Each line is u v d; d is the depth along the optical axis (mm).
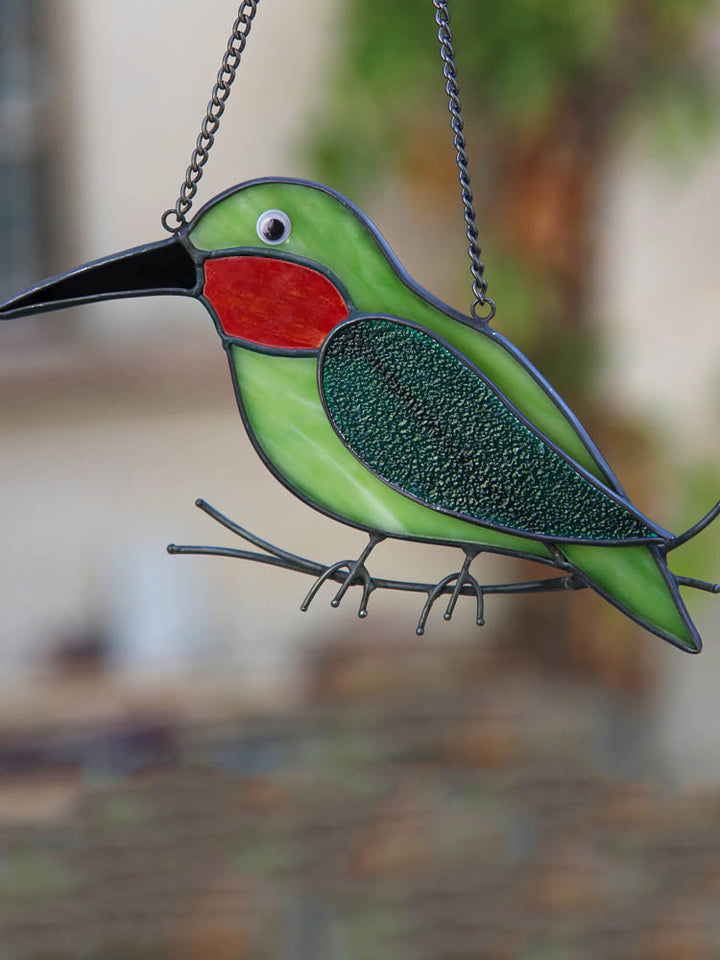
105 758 4992
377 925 4531
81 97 5309
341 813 4883
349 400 1835
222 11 5277
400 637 5512
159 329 5367
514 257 5152
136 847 4680
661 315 5203
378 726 5184
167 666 5340
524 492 1804
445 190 5184
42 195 5375
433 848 4785
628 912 4605
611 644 5332
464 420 1807
